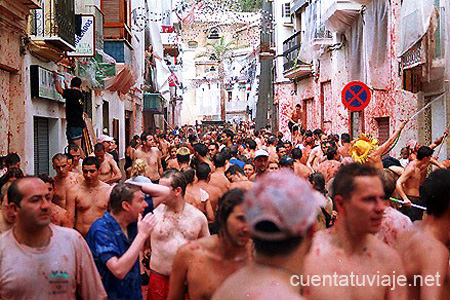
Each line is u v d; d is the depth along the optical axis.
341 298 3.06
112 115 24.03
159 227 5.45
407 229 3.96
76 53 16.06
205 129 54.81
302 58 26.42
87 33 16.11
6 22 11.51
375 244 3.29
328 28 22.11
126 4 24.38
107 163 10.40
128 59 24.48
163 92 39.34
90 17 16.16
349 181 3.25
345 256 3.17
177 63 57.84
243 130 32.50
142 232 4.50
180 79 63.44
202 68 77.00
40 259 3.84
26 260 3.82
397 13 16.48
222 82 70.88
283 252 2.41
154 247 5.50
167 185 5.42
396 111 16.66
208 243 3.89
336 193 3.32
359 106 12.74
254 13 44.94
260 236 2.41
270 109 41.69
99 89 19.45
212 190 7.67
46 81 13.90
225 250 3.77
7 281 3.79
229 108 75.94
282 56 34.66
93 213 6.68
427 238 3.53
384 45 17.69
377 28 18.03
